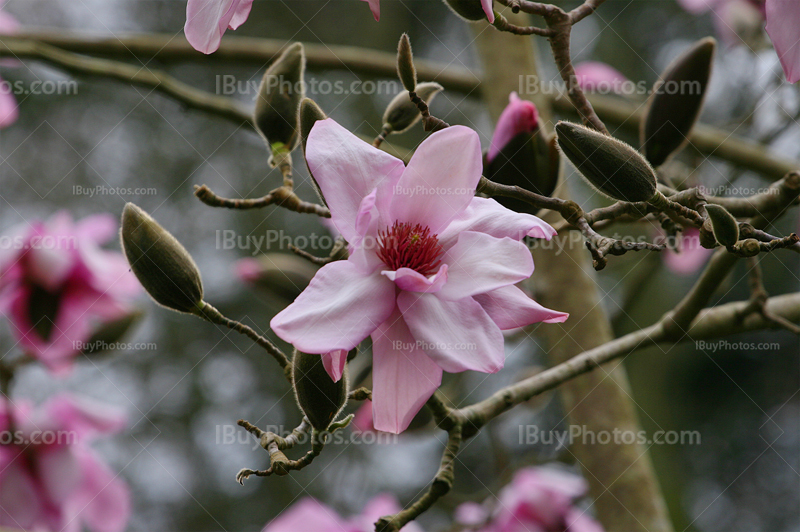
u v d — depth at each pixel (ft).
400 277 4.76
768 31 4.88
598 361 5.40
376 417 4.82
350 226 4.83
